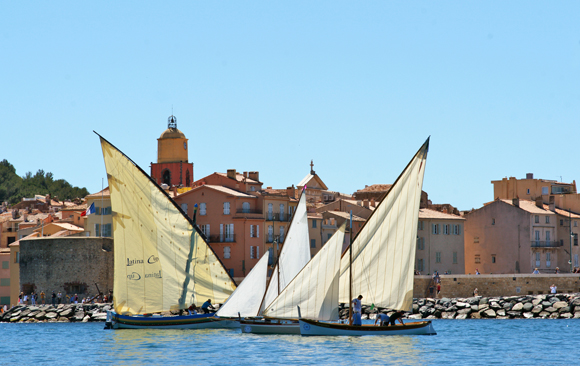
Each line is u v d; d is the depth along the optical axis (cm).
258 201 12600
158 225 8150
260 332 7631
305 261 7575
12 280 13512
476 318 10375
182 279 8225
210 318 8206
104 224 13450
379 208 6875
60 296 12088
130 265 8056
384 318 7125
